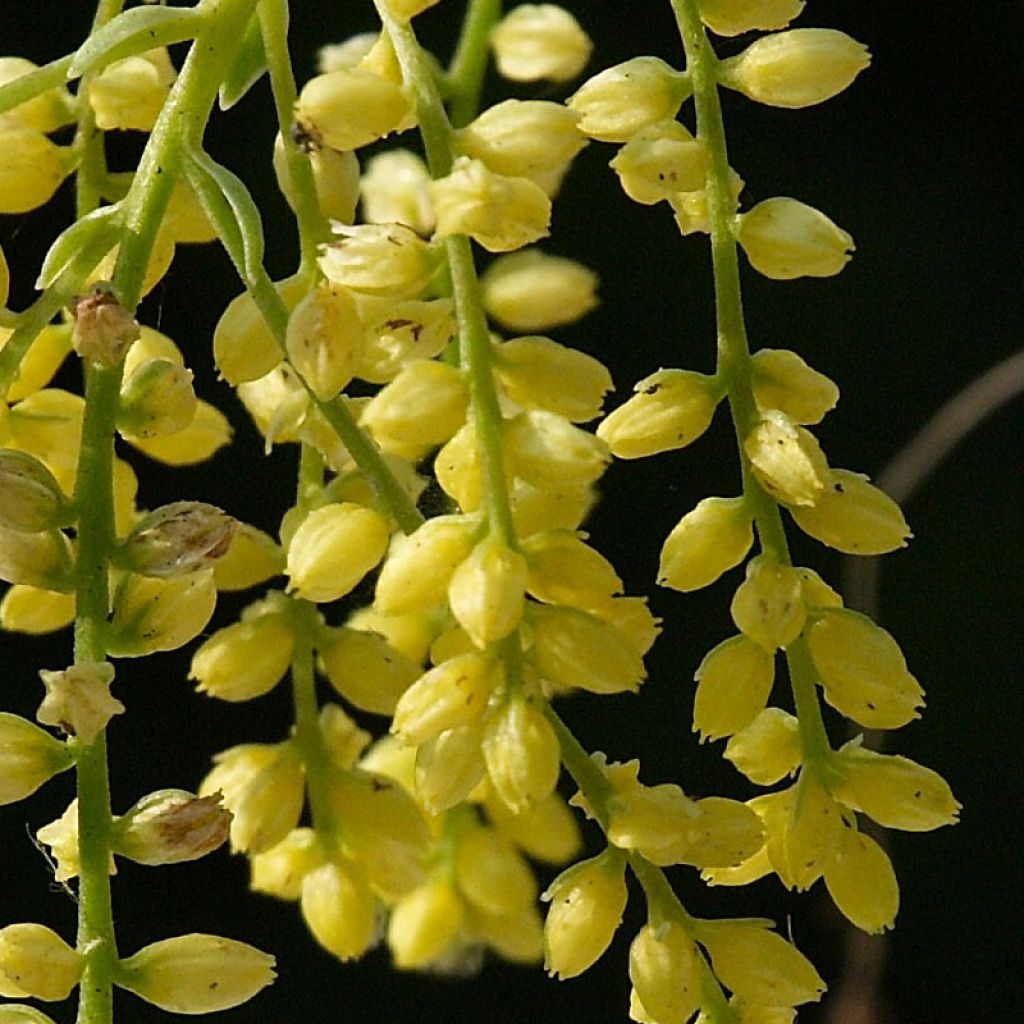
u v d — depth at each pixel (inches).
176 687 16.9
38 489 8.5
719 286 8.8
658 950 8.7
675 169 8.8
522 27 9.8
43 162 9.1
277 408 9.2
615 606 8.8
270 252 14.9
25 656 16.8
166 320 15.1
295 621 9.1
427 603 8.6
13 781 8.5
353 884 9.2
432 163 8.7
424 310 8.8
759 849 8.8
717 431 16.4
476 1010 17.1
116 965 8.5
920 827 8.8
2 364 8.6
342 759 9.4
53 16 16.0
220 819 8.5
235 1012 17.1
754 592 8.8
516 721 8.6
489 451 8.6
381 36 9.1
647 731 16.4
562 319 9.5
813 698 8.9
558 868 10.2
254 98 15.2
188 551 8.5
